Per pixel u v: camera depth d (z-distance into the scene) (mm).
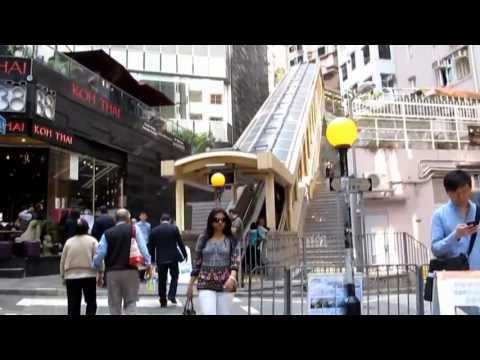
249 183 18109
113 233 6816
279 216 18625
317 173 24531
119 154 22312
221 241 5508
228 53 50000
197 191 27938
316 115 28641
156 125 25906
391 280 7324
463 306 3994
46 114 16250
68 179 18953
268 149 20703
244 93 55562
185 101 46250
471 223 3793
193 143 31281
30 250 14352
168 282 11898
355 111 17938
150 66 45344
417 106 18641
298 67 35562
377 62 41250
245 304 8961
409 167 17562
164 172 15477
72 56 22578
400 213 17250
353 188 6266
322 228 18594
